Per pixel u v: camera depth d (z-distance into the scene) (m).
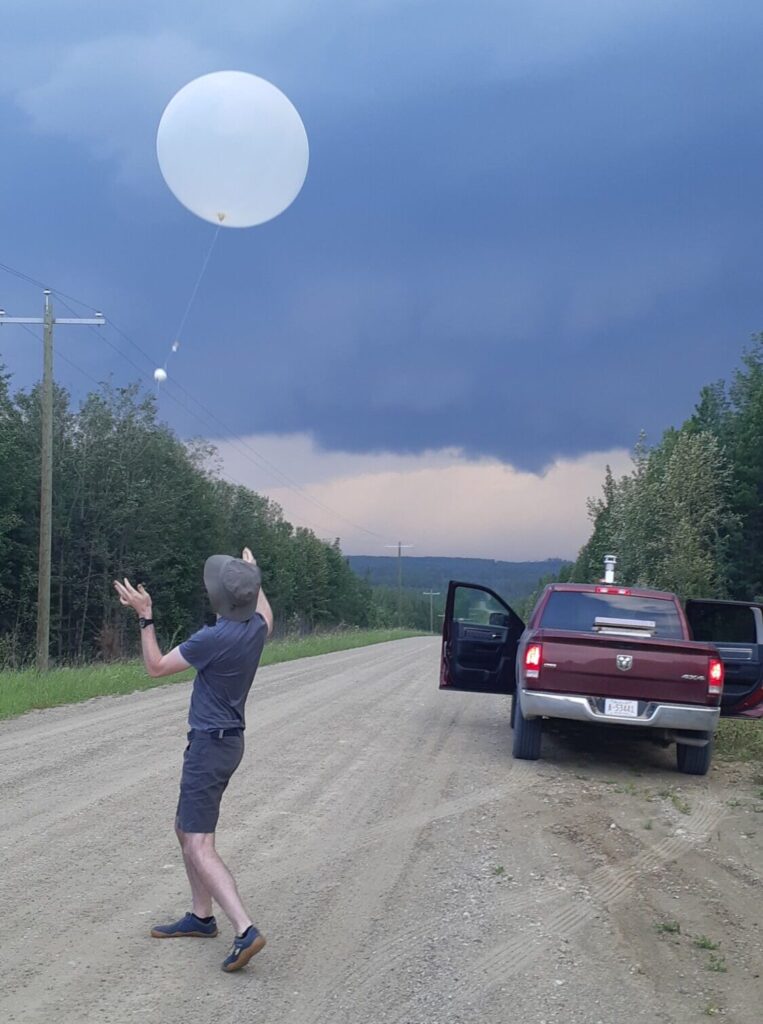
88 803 8.16
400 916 5.78
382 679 20.62
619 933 5.61
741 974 5.10
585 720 9.94
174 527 41.69
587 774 10.27
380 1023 4.41
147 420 40.09
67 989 4.62
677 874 6.80
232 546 55.47
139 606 5.00
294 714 14.11
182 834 5.00
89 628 39.81
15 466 35.00
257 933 4.82
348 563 92.62
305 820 7.87
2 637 33.84
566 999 4.72
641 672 9.88
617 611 11.35
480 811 8.38
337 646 38.62
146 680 18.52
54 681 16.92
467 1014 4.52
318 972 4.94
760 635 11.73
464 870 6.71
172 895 5.95
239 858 6.80
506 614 12.61
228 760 4.96
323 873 6.54
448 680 12.69
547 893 6.28
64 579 37.72
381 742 11.77
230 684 4.97
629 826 8.10
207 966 4.95
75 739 11.42
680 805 8.88
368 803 8.54
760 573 24.91
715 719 9.91
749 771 10.83
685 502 23.72
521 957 5.21
